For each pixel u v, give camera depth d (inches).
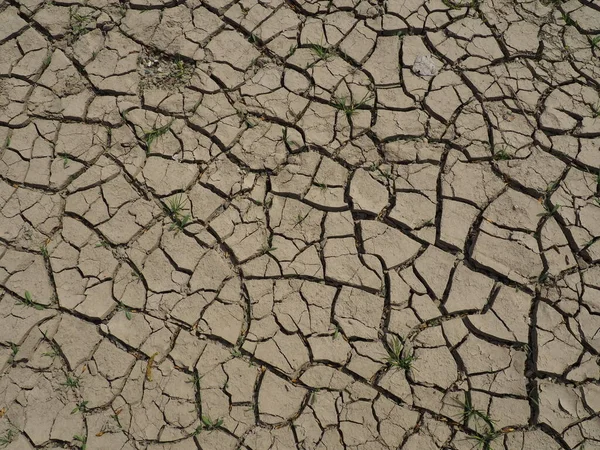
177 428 112.8
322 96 141.9
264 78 144.2
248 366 117.6
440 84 142.8
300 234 128.5
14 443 112.1
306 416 113.4
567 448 110.7
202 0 152.0
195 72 144.6
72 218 130.0
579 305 121.4
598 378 115.6
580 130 137.4
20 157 135.7
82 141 137.3
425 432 112.5
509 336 119.2
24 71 144.7
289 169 134.6
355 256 126.3
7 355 118.5
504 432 112.2
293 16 149.9
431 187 132.5
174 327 120.6
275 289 123.6
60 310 122.0
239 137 137.6
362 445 111.6
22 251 127.1
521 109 139.8
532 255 125.8
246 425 113.0
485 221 128.9
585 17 148.6
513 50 146.2
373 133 137.9
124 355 118.3
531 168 133.8
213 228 128.9
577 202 130.3
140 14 150.0
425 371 116.8
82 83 143.6
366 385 116.0
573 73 143.8
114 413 113.8
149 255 126.6
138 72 144.8
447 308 121.6
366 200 131.3
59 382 116.3
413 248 127.0
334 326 120.6
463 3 149.5
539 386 115.0
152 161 135.0
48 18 149.3
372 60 145.9
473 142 136.6
